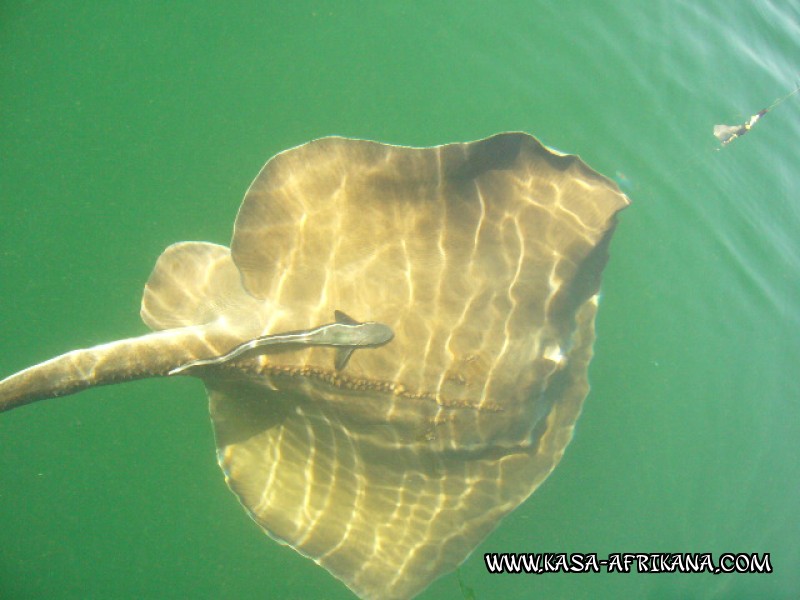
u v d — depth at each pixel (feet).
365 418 5.98
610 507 7.28
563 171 6.19
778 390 7.79
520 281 6.20
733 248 8.14
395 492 6.23
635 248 7.80
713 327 7.83
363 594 5.91
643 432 7.47
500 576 6.96
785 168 8.78
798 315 8.18
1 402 5.38
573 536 7.16
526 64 8.12
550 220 6.22
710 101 8.47
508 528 7.07
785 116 8.96
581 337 6.55
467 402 6.05
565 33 8.32
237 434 6.15
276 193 5.78
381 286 5.94
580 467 7.32
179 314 6.03
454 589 6.91
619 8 8.50
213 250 6.26
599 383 7.47
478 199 6.03
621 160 7.95
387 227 5.95
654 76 8.36
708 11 8.96
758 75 8.92
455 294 6.06
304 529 6.07
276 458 6.19
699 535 7.16
